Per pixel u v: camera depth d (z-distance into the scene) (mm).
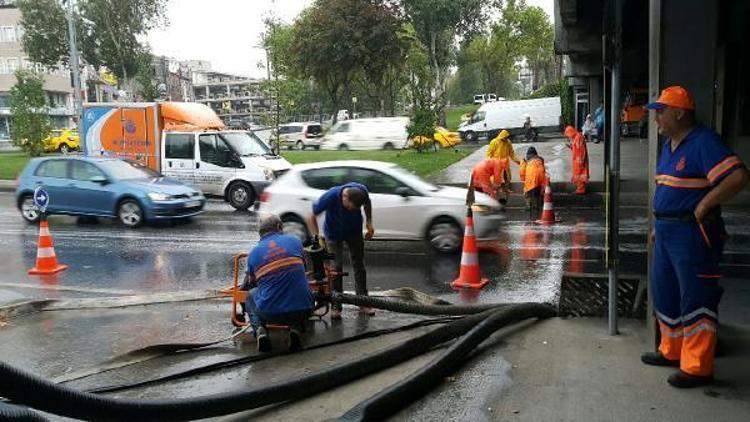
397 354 5137
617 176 5203
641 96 33062
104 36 51344
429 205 10336
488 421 3945
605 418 3850
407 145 36656
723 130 15961
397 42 47000
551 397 4207
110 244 11977
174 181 15188
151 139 17969
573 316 6070
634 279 5902
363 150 37125
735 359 4562
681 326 4465
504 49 67125
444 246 10336
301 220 10766
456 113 82312
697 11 4652
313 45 46094
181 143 17391
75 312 7340
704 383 4180
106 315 7195
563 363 4801
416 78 50156
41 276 9508
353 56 46188
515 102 41688
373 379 4852
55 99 78188
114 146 18344
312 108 84000
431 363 4586
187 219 15234
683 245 4098
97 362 5711
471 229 8469
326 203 6809
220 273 9547
